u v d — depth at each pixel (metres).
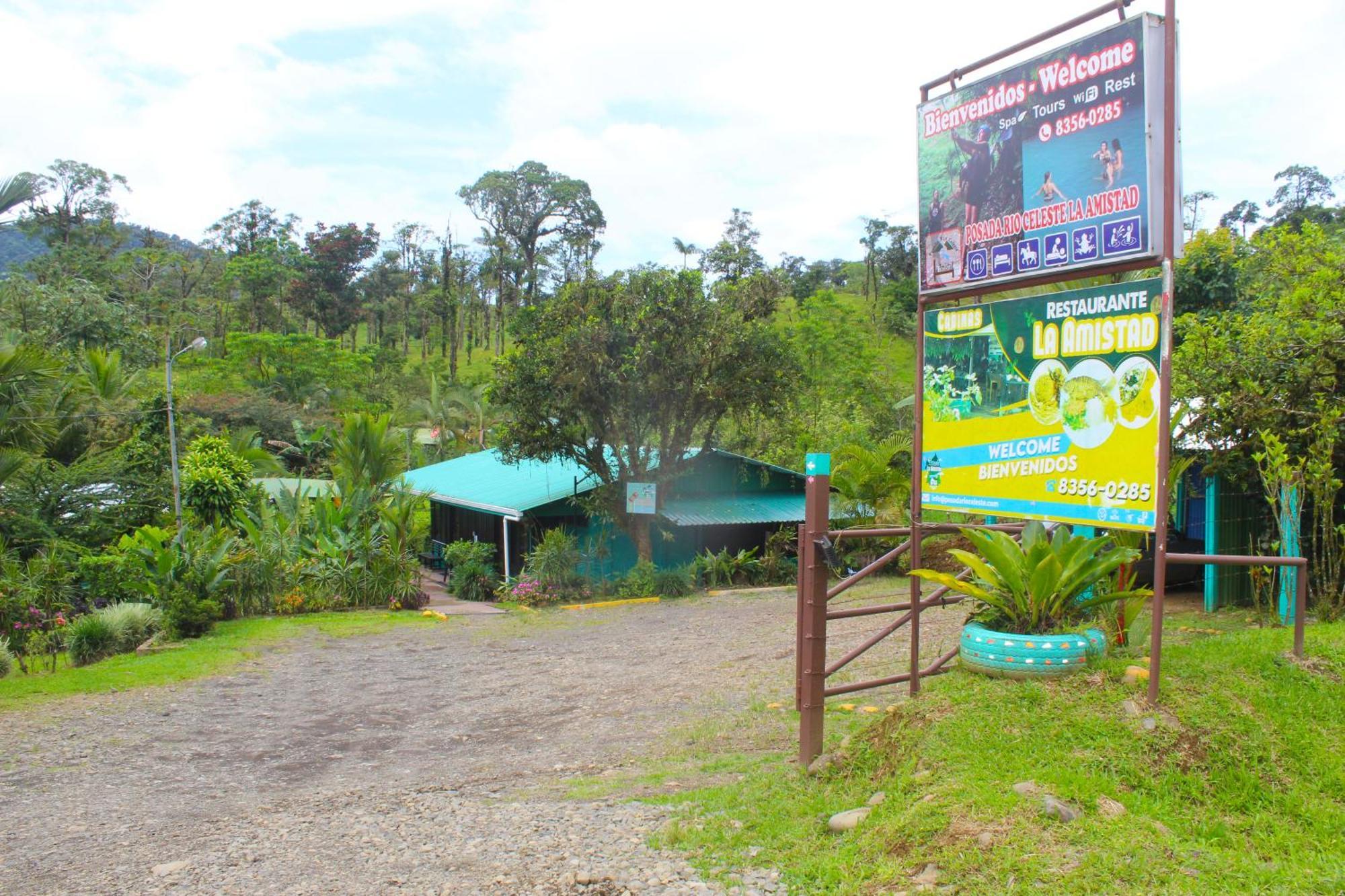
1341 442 10.49
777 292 20.22
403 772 7.68
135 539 18.70
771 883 4.23
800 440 27.92
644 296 19.23
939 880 3.79
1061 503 5.63
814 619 6.02
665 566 22.05
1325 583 9.99
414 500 20.95
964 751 4.86
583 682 11.18
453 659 13.49
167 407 24.02
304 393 55.09
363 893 4.60
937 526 6.49
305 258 82.81
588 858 4.80
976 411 6.17
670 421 20.61
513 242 87.81
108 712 10.30
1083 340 5.51
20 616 14.57
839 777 5.61
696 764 6.94
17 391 20.50
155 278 71.12
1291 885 3.55
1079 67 5.54
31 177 20.62
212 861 5.36
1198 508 16.12
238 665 13.17
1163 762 4.62
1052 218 5.70
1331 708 5.31
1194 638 8.91
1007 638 5.55
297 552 19.48
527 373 19.05
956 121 6.33
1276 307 13.34
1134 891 3.52
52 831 6.30
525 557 21.00
